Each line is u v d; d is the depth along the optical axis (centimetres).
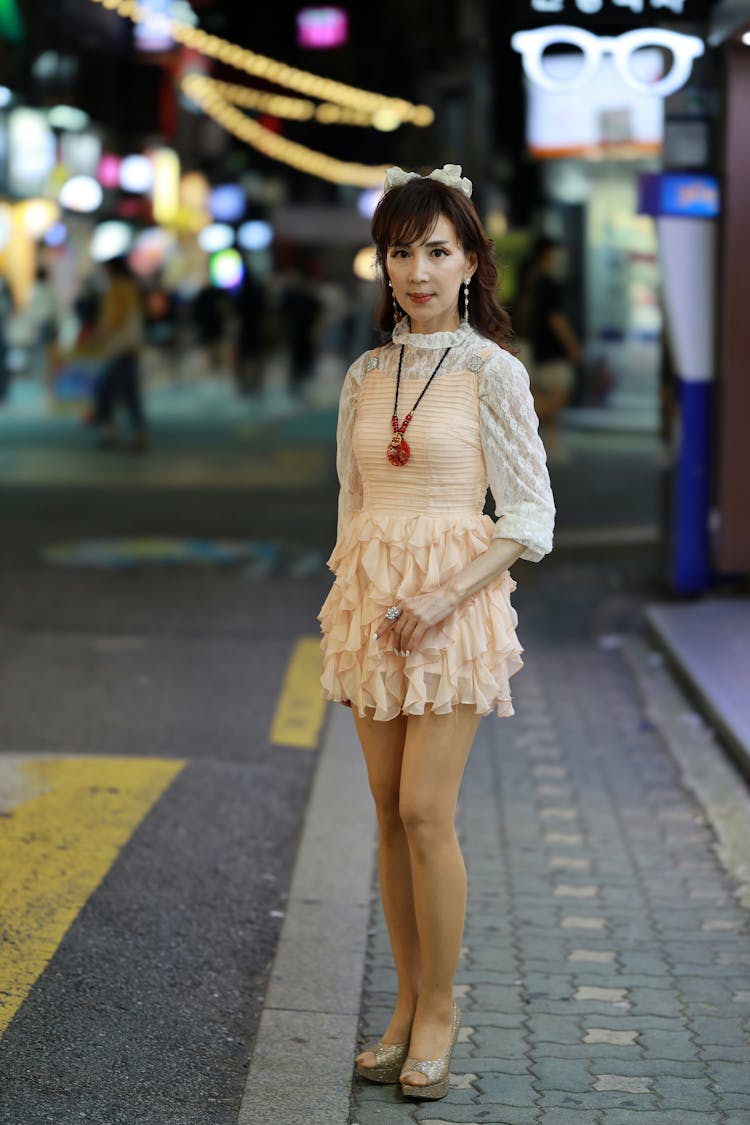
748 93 908
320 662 839
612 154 1875
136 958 457
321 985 444
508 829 590
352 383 393
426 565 368
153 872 523
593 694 786
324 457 1859
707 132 939
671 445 979
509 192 2294
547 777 654
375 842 561
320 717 734
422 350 376
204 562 1134
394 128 3628
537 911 510
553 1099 384
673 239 931
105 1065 393
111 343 1894
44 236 3081
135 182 3422
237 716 731
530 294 1563
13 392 2780
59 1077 384
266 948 475
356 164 4016
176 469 1717
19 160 2927
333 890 515
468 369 371
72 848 537
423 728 372
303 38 3369
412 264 369
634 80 902
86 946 461
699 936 491
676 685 792
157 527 1298
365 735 385
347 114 3362
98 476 1638
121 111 3259
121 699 754
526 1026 426
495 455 369
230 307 3397
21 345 2923
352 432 391
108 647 863
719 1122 373
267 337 3403
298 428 2247
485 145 2303
